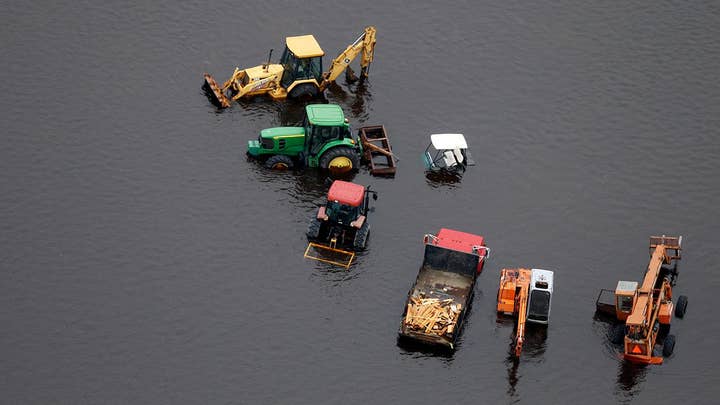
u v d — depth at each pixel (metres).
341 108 121.00
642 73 129.75
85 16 131.88
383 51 130.50
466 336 99.62
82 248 105.62
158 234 107.50
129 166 114.31
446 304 99.56
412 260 106.50
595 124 123.12
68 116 119.44
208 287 102.81
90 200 110.50
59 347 96.94
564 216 112.38
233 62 127.81
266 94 123.81
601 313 102.50
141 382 94.69
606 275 106.50
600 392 96.31
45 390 93.69
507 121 122.88
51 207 109.50
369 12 135.62
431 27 134.12
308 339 98.88
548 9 137.38
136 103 121.62
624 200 114.62
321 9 135.62
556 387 96.38
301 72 122.44
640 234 111.00
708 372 98.06
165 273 103.81
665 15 137.12
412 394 95.12
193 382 95.00
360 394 94.88
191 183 112.94
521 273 101.06
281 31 132.38
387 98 124.56
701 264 108.12
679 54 132.25
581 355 98.88
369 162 116.06
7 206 109.19
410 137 120.00
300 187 113.19
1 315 99.00
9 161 113.88
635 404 95.56
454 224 110.50
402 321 98.62
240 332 99.12
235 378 95.50
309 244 107.38
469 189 114.50
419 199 112.94
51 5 132.88
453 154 116.38
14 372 94.69
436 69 128.75
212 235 107.75
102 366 95.69
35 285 101.88
